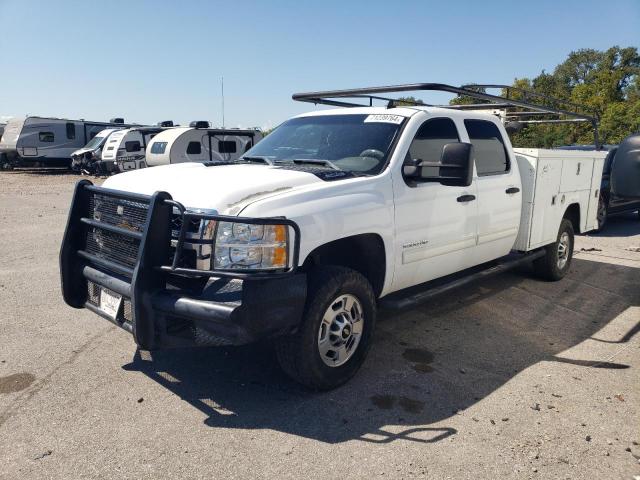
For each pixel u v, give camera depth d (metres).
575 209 7.28
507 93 7.43
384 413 3.64
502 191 5.57
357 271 4.36
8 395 3.81
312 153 4.73
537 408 3.73
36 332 5.00
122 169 23.12
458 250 5.09
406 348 4.78
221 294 3.30
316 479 2.93
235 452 3.17
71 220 4.16
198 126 19.12
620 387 4.07
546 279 7.04
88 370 4.22
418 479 2.94
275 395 3.87
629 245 9.88
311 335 3.65
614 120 36.56
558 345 4.92
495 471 3.02
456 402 3.81
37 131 27.92
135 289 3.37
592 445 3.29
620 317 5.71
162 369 4.26
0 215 12.73
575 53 79.25
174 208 3.53
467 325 5.39
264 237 3.35
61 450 3.16
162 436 3.32
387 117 4.77
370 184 4.13
